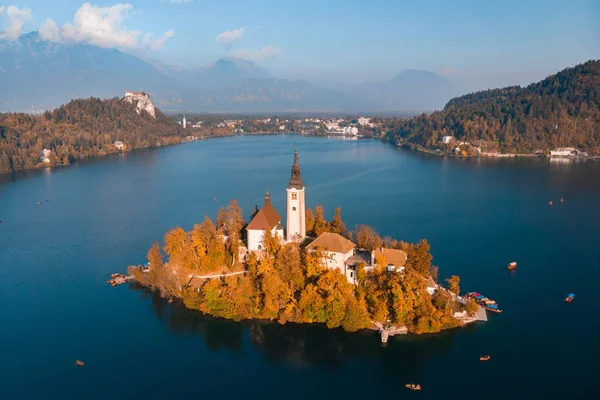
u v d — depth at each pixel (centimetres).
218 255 18375
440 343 14500
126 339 15200
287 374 13312
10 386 13000
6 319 16650
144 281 18888
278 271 16500
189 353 14388
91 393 12669
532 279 19288
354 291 16100
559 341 14688
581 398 12175
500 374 13125
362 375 13188
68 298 18175
